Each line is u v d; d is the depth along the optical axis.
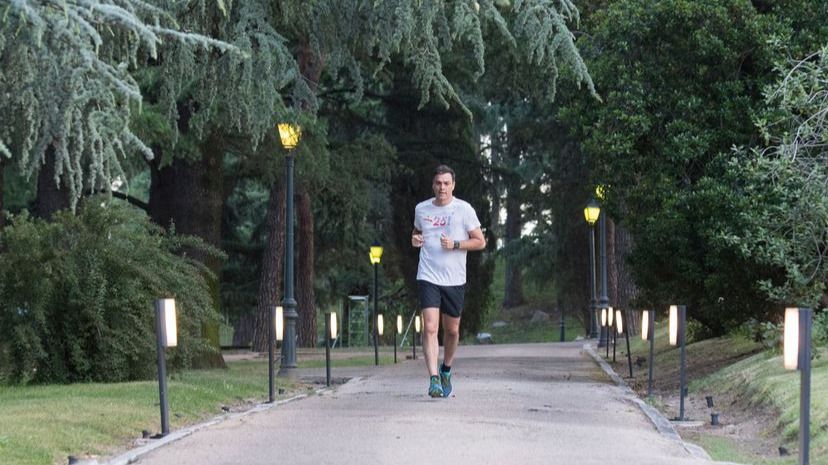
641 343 38.06
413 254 56.19
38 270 20.09
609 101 23.64
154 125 23.23
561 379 23.86
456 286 16.97
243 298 53.03
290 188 25.62
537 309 88.62
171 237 22.77
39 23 10.69
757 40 21.98
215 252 23.00
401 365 31.14
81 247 20.81
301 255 49.97
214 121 23.62
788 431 13.76
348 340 65.75
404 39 19.38
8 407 14.94
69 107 11.75
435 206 16.91
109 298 20.67
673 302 24.45
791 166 18.91
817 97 19.19
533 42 18.75
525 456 10.57
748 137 22.56
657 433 13.47
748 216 20.19
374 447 11.15
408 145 51.53
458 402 16.50
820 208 18.59
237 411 16.80
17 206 40.50
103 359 20.61
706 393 20.16
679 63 23.36
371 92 49.78
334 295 63.25
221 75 18.28
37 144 12.10
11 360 20.02
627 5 23.66
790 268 19.31
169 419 14.88
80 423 13.34
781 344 20.05
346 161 41.59
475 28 18.34
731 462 11.40
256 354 42.84
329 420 13.96
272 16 20.30
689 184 23.23
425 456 10.50
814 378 16.44
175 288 21.44
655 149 23.67
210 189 29.00
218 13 18.11
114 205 21.45
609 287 56.09
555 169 57.22
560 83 24.75
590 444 11.66
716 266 22.30
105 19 11.45
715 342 29.47
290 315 25.33
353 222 47.31
